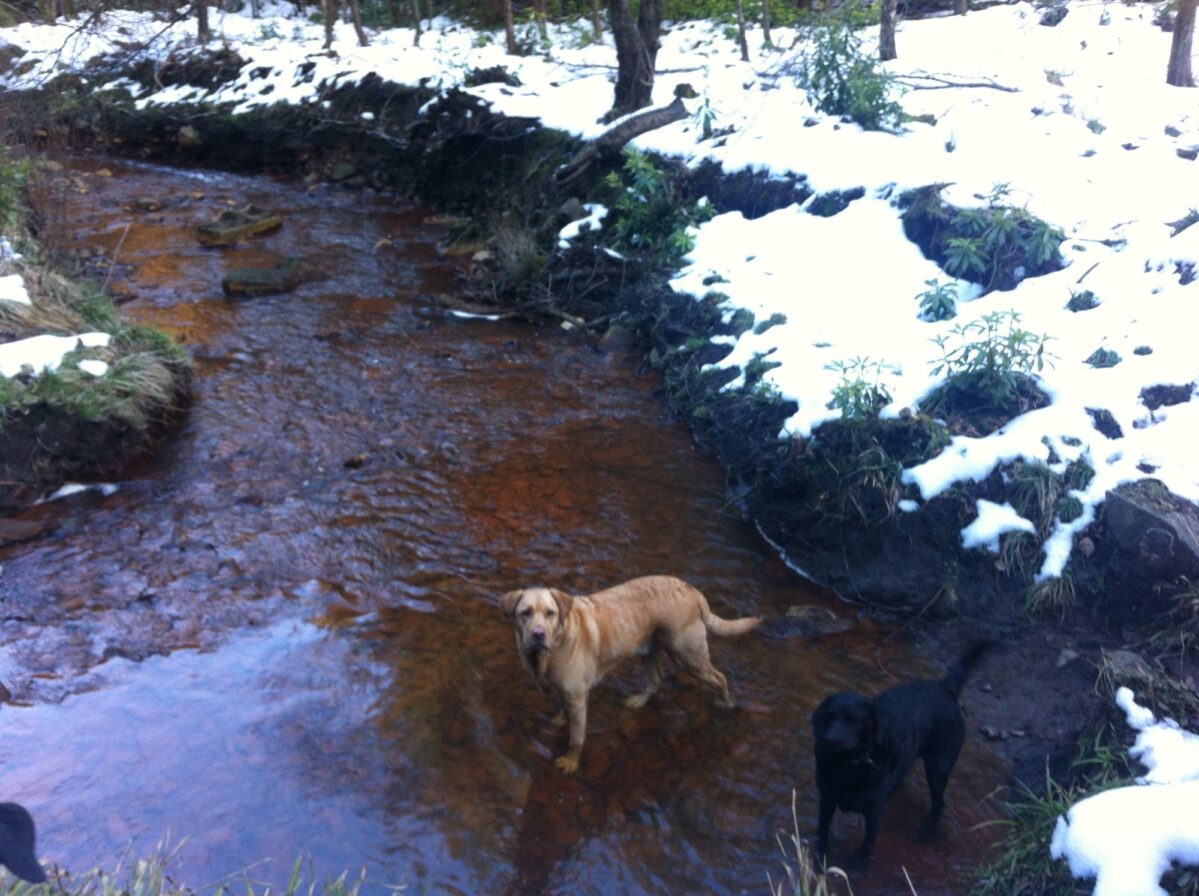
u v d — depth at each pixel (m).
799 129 10.30
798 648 5.54
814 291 8.32
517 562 6.18
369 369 8.84
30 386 6.95
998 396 6.37
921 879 4.11
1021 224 8.01
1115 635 5.43
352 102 15.60
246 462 7.25
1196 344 6.52
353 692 5.06
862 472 6.18
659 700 5.14
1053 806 4.15
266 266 11.49
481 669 5.26
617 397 8.46
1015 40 12.85
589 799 4.48
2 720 4.77
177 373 8.15
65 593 5.73
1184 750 4.39
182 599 5.72
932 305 7.54
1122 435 6.18
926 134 9.65
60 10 18.06
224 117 16.78
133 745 4.66
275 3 24.72
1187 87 10.84
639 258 10.11
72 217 13.34
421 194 14.20
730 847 4.25
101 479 7.00
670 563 6.26
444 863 4.12
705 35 15.73
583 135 12.26
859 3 12.27
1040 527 5.84
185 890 3.82
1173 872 3.50
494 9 19.92
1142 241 7.60
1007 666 5.37
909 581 5.91
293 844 4.17
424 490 6.95
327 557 6.16
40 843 4.08
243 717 4.86
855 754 3.78
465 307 10.27
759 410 7.23
